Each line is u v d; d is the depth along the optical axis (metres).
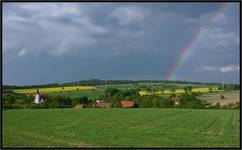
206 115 68.62
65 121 54.16
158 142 30.17
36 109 75.31
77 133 37.41
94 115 67.19
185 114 71.75
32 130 39.47
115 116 66.00
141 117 64.56
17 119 55.19
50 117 60.22
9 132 36.03
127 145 28.30
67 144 27.81
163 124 51.44
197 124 50.88
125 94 105.00
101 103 97.25
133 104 97.69
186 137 34.44
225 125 49.03
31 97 83.19
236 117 63.12
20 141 28.95
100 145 27.88
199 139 32.75
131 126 48.00
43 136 33.41
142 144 28.97
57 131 39.12
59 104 88.81
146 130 42.16
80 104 93.12
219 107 88.75
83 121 54.84
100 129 42.88
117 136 34.88
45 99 88.31
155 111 80.00
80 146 26.91
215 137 34.41
